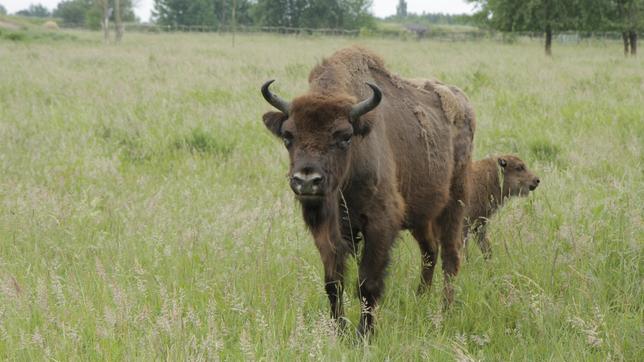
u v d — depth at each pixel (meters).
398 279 21.36
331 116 16.28
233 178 31.59
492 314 18.47
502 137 39.69
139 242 22.48
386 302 19.52
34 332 16.08
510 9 138.25
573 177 30.50
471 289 20.22
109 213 24.98
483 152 37.06
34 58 87.69
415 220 21.50
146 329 16.00
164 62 82.31
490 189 28.58
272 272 20.53
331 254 17.41
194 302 18.62
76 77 64.12
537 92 55.56
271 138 38.81
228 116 43.72
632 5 130.88
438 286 21.12
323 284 19.06
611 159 33.44
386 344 16.69
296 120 16.44
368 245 18.02
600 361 15.61
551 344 16.39
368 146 17.66
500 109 47.88
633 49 135.00
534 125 42.44
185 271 20.30
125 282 19.52
